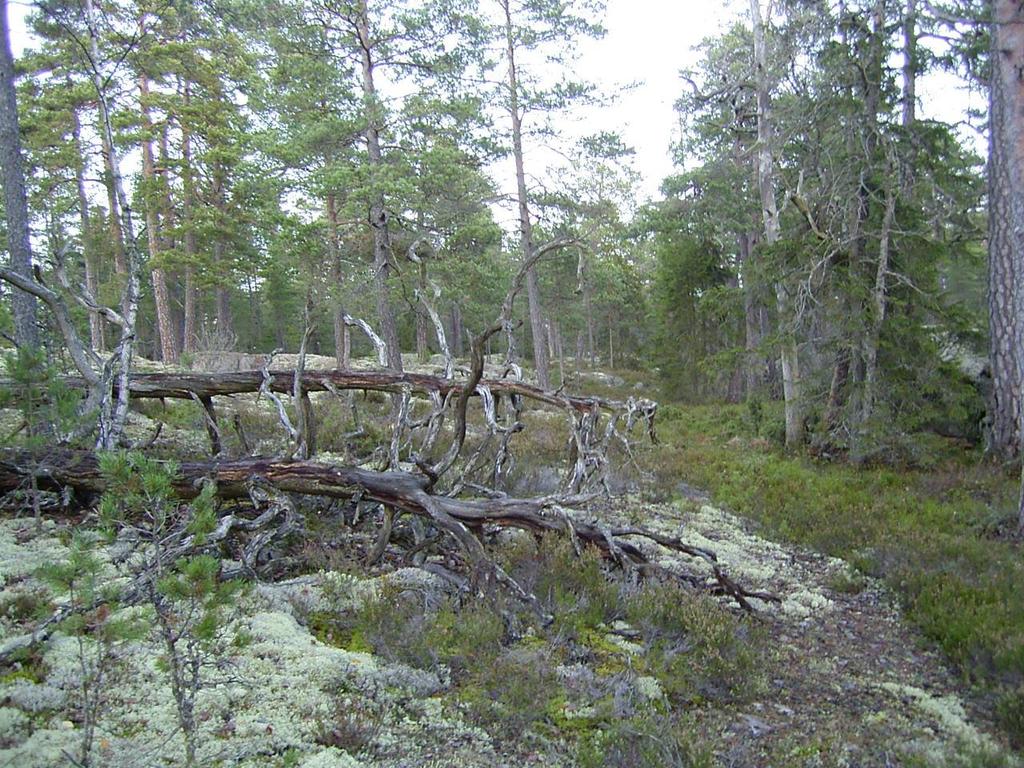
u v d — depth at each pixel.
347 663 4.29
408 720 3.89
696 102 18.78
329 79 14.16
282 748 3.42
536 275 20.77
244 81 20.05
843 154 13.70
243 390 8.35
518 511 6.32
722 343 25.67
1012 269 12.78
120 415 7.44
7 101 8.64
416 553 6.24
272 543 5.96
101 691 3.58
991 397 13.31
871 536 8.95
